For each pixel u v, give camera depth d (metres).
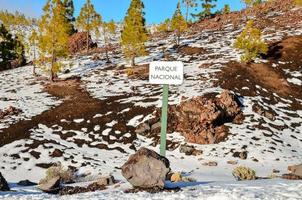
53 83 53.56
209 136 32.75
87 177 25.64
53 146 32.84
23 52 76.31
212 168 27.09
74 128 36.97
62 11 56.75
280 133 33.94
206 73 47.38
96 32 85.50
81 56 73.62
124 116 38.06
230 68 48.25
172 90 42.19
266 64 49.31
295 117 37.44
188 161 29.38
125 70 56.53
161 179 11.11
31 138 34.53
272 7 88.50
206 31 80.31
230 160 28.91
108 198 10.15
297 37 57.94
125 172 11.28
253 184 11.57
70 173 25.14
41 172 28.14
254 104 38.28
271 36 61.50
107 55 65.62
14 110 41.59
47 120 39.06
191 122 34.38
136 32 57.28
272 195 9.11
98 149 32.88
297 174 15.89
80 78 55.09
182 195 9.73
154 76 11.88
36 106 43.69
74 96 46.53
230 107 36.00
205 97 38.00
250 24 50.16
